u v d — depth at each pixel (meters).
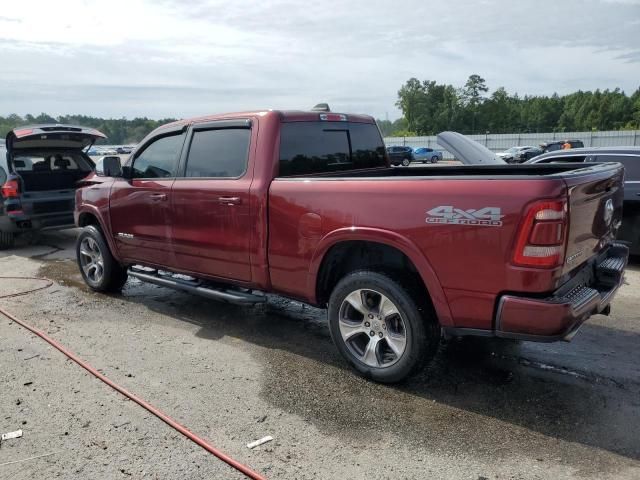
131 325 4.99
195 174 4.65
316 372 3.95
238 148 4.31
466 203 3.09
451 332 3.33
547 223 2.86
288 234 3.94
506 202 2.95
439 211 3.19
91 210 5.78
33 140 8.73
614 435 3.07
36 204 8.59
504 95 105.25
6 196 8.38
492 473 2.74
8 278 6.85
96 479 2.73
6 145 8.55
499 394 3.58
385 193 3.41
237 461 2.86
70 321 5.12
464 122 103.06
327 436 3.10
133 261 5.48
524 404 3.44
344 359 3.98
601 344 4.46
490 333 3.17
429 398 3.53
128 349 4.41
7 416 3.35
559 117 115.19
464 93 103.25
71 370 4.02
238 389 3.69
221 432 3.15
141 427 3.22
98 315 5.30
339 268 4.04
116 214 5.45
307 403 3.48
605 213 3.65
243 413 3.36
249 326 4.96
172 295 5.98
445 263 3.20
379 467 2.80
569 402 3.47
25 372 3.99
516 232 2.93
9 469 2.82
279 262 4.05
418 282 3.54
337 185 3.64
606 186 3.60
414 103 104.38
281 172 4.13
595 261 3.71
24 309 5.51
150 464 2.86
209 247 4.52
